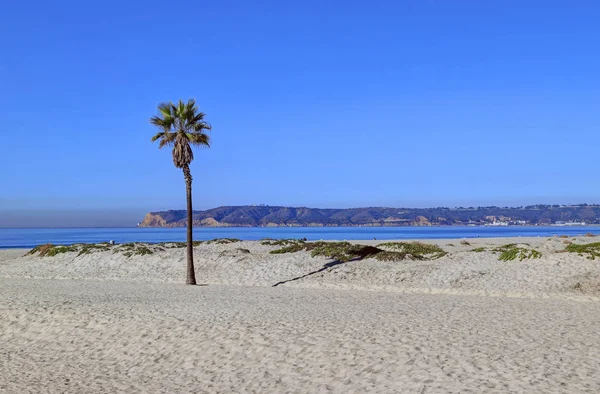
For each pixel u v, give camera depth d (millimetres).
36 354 17500
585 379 11703
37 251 53312
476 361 13242
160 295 27828
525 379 11805
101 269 43844
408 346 14727
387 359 13789
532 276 29375
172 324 18828
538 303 23188
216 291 30031
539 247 35875
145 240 136000
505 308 21625
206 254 44312
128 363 15875
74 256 48156
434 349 14391
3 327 20828
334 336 16109
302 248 43094
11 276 44781
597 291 25938
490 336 15867
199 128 32188
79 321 20375
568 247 33250
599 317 19172
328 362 14047
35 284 35969
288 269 37344
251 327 17750
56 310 22375
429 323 18062
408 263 36344
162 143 32188
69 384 14414
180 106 31688
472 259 34875
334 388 12492
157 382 14133
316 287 32000
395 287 30328
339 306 22703
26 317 21625
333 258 39094
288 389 12797
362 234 188250
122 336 18188
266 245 49000
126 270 42688
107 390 13766
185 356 15789
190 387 13570
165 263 43000
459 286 29453
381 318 19188
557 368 12516
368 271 34906
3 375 15453
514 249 34594
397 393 11758
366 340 15508
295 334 16594
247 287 32719
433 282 30844
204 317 19953
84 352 17203
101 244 52812
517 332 16422
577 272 28797
